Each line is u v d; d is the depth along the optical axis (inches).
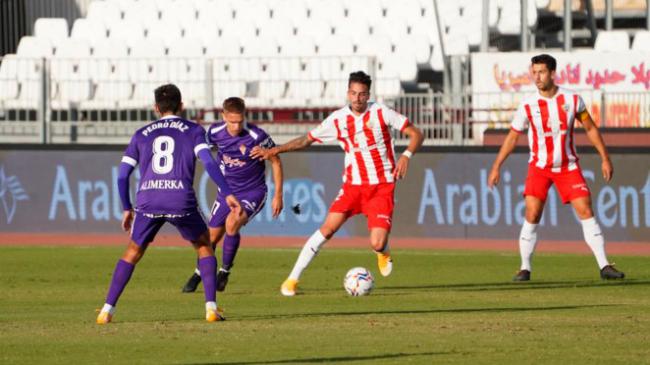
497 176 1840.6
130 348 1095.0
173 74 3366.1
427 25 3526.1
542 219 2598.4
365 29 3538.4
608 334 1195.9
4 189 2834.6
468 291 1695.4
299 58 2970.0
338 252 2411.4
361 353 1063.0
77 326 1264.8
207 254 1305.4
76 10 3814.0
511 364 1002.1
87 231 2802.7
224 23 3609.7
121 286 1288.1
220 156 1727.4
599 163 2578.7
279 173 1704.0
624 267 2090.3
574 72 3068.4
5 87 3299.7
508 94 2906.0
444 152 2655.0
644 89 3046.3
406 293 1663.4
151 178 1261.1
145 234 1275.8
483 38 3147.1
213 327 1251.8
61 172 2810.0
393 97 2883.9
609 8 3457.2
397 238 2677.2
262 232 2738.7
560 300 1561.3
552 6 3659.0
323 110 3159.5
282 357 1039.0
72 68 3395.7
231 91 3280.0
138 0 3678.6
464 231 2647.6
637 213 2556.6
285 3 3599.9
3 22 3681.1
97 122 3078.2
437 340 1150.3
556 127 1792.6
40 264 2151.8
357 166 1626.5
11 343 1129.4
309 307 1478.8
